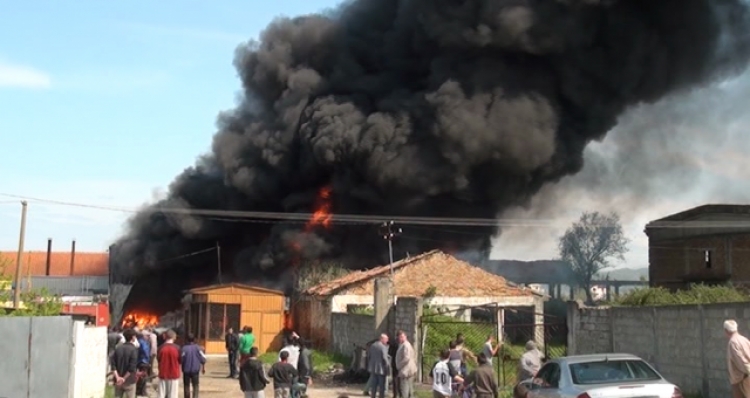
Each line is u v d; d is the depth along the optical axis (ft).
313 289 131.95
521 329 114.42
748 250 135.85
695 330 59.47
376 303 95.25
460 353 58.39
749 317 53.88
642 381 41.34
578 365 43.11
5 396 54.90
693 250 143.54
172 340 62.08
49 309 67.87
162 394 61.05
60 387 55.88
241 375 56.34
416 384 83.97
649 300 83.61
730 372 40.63
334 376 93.56
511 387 76.48
